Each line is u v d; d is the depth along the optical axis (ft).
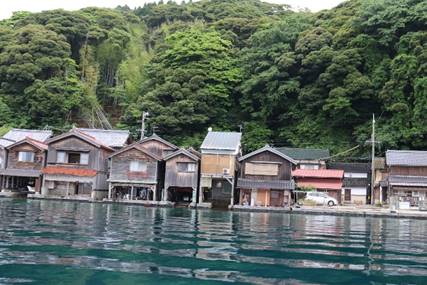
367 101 171.83
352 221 73.15
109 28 253.24
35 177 126.41
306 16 221.25
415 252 30.04
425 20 165.58
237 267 21.44
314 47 183.52
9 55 188.75
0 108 179.22
